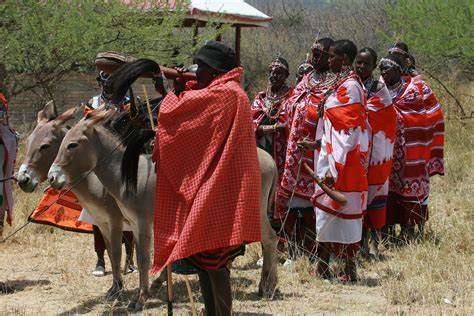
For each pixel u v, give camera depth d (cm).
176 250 539
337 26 2838
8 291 796
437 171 1038
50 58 1261
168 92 593
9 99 1402
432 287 753
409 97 971
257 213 552
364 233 898
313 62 835
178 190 552
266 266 749
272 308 718
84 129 712
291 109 867
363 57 857
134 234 725
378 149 858
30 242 1009
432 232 973
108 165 716
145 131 667
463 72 1969
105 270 880
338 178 758
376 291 773
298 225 884
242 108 552
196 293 774
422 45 1805
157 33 1330
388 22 2598
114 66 762
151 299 758
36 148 743
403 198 965
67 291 795
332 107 762
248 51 2612
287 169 852
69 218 855
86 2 1243
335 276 810
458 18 1748
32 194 1155
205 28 1587
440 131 1030
